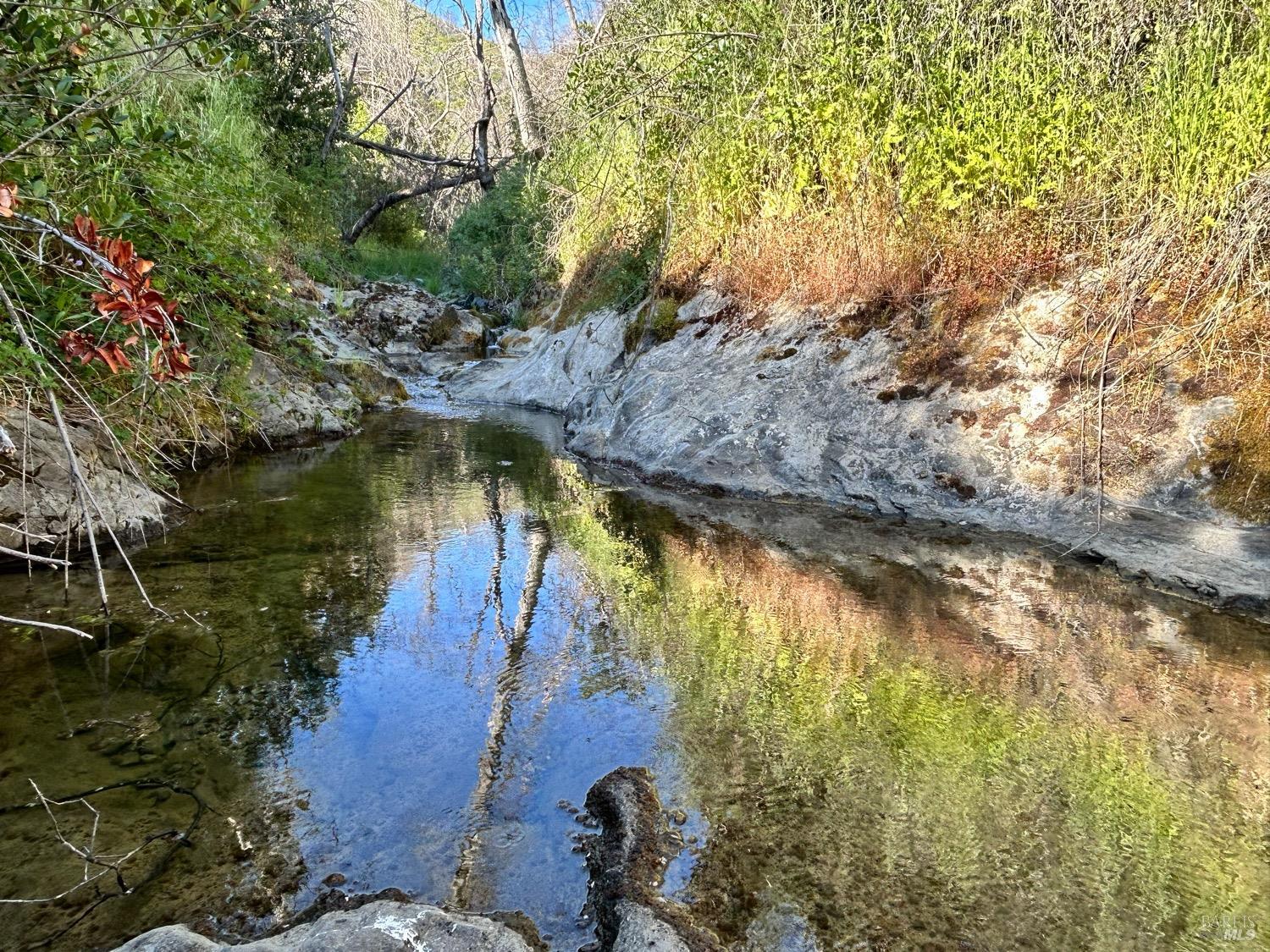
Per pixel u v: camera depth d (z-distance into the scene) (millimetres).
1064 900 1621
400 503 4602
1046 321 4188
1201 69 3676
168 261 4160
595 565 3619
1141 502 3420
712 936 1512
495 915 1593
